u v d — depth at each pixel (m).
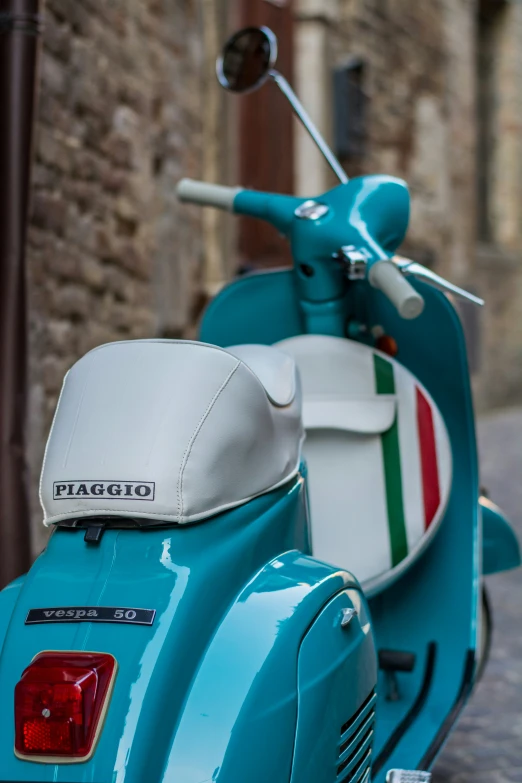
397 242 2.74
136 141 5.64
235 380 1.82
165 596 1.61
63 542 1.75
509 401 14.52
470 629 2.68
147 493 1.69
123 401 1.79
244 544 1.77
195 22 6.60
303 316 2.80
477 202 14.68
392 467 2.58
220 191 2.90
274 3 8.01
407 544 2.55
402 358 2.81
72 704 1.47
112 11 5.27
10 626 1.63
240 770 1.51
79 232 4.88
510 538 3.11
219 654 1.62
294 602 1.72
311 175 8.62
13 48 3.44
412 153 11.16
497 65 14.87
